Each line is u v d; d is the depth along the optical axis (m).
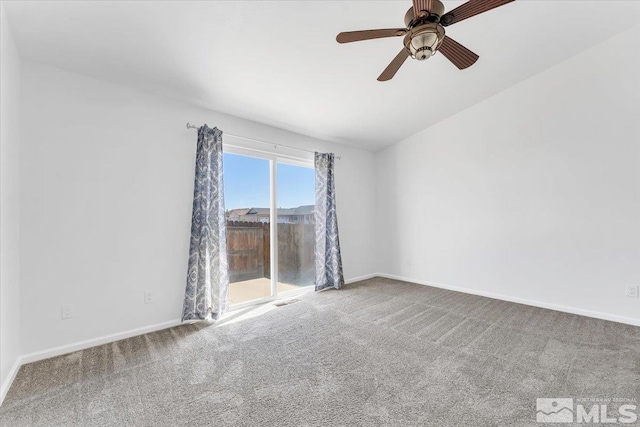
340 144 4.59
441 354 2.18
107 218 2.43
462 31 2.52
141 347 2.32
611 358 2.08
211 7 1.86
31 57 2.11
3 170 1.72
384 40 2.36
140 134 2.63
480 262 3.80
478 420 1.46
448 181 4.12
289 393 1.71
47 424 1.46
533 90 3.30
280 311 3.21
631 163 2.72
